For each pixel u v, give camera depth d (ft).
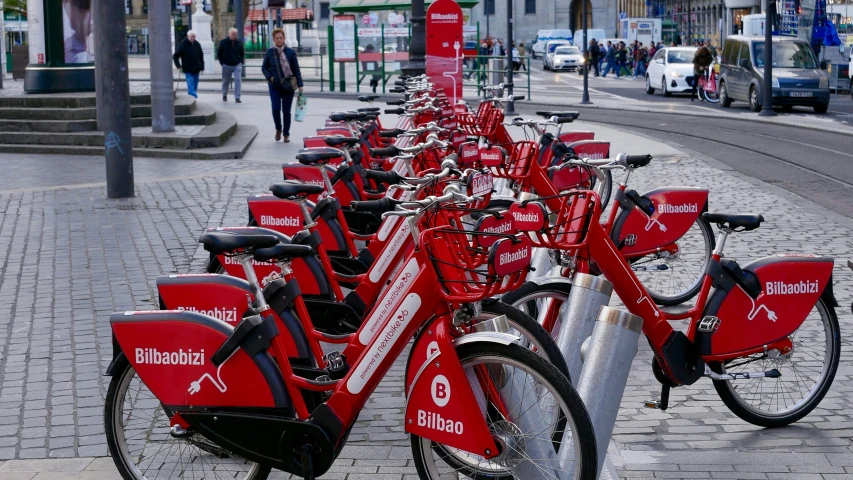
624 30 233.76
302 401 13.91
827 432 17.39
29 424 18.13
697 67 115.65
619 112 99.60
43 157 58.29
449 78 54.19
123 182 42.01
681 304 25.31
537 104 109.19
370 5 121.60
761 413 17.53
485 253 14.11
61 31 69.82
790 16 124.98
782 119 86.07
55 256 31.73
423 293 13.53
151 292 27.27
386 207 17.57
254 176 48.52
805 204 40.52
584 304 16.38
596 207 16.92
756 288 17.12
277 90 63.36
